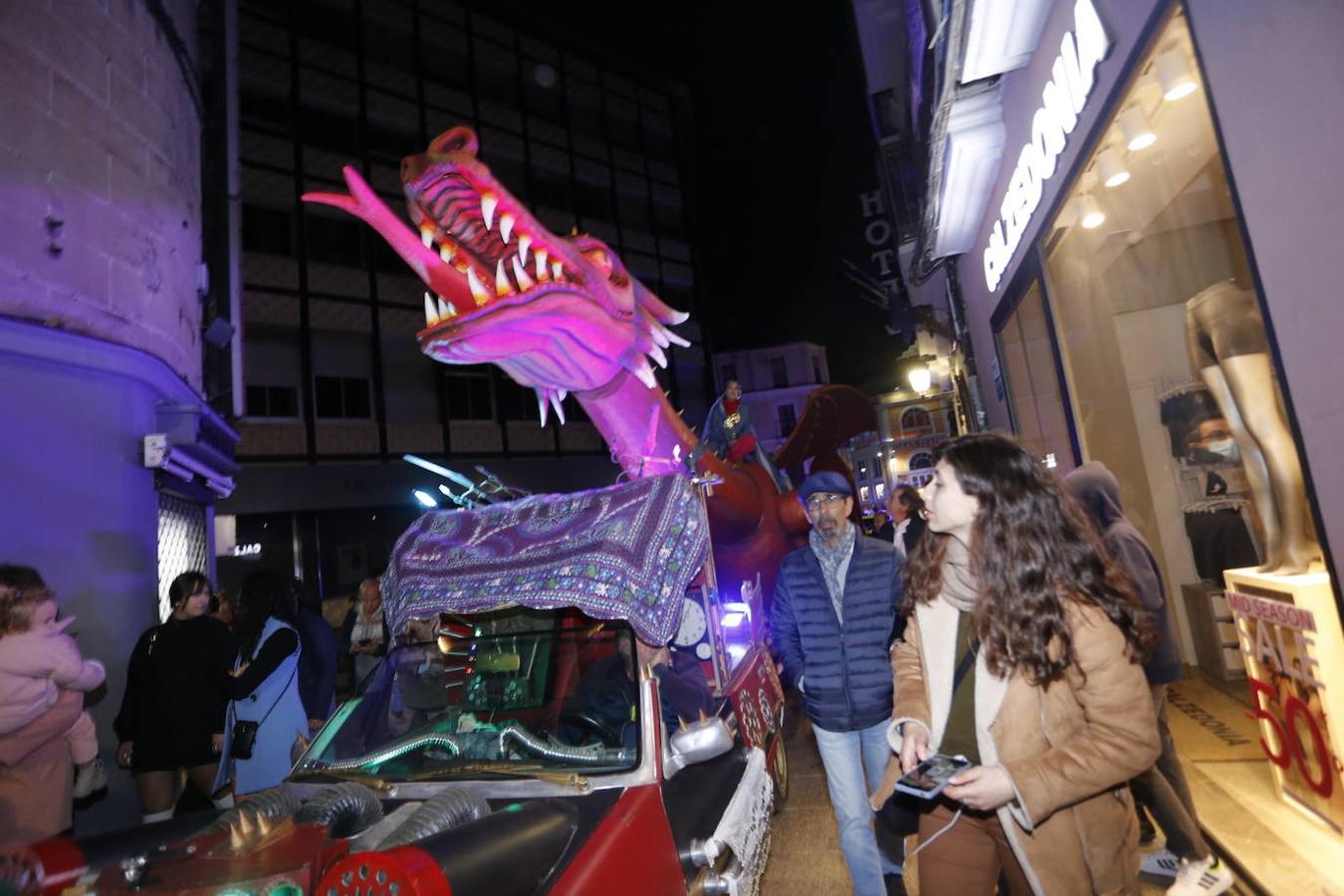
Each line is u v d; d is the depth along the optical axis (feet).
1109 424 20.72
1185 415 19.56
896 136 37.78
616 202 90.99
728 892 7.13
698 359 96.73
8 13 16.99
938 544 6.95
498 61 81.56
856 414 27.66
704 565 10.92
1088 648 5.65
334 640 17.26
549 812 6.62
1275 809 11.55
